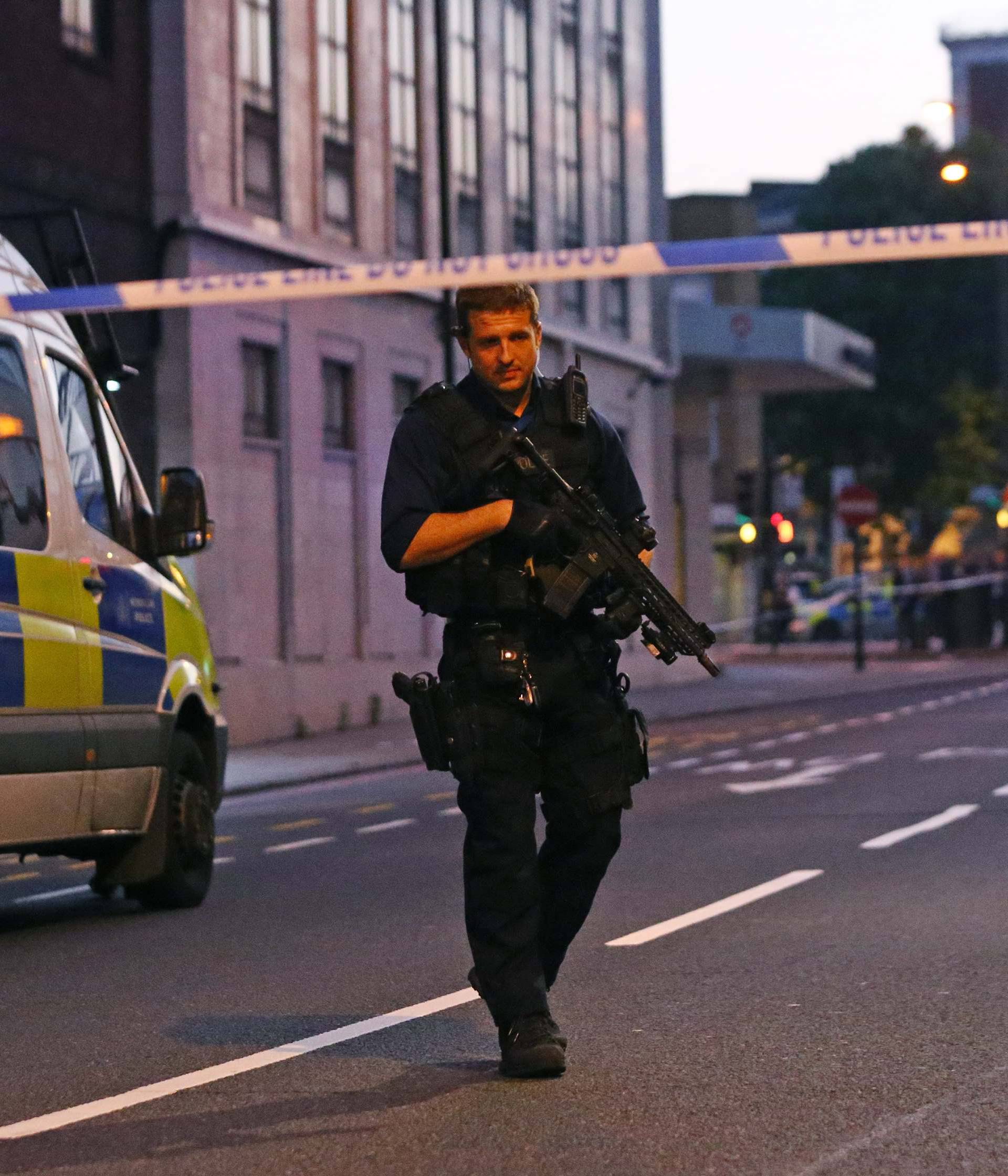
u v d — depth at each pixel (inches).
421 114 4293.8
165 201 3356.3
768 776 2425.0
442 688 777.6
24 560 1203.9
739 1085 768.9
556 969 815.1
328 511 3823.8
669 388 5615.2
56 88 3110.2
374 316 4008.4
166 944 1206.9
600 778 784.3
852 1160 657.6
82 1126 727.7
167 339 3336.6
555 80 5017.2
